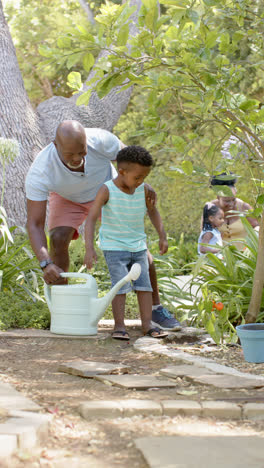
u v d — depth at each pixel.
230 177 3.91
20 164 6.85
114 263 4.36
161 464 1.87
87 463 1.91
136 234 4.44
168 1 3.58
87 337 4.29
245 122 4.14
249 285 4.66
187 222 12.80
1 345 4.02
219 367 3.31
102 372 3.14
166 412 2.44
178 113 11.67
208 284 4.61
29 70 14.79
